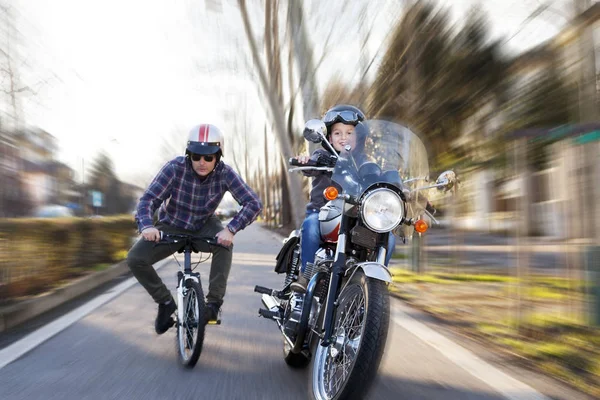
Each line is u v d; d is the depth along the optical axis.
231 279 10.85
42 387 4.44
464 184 11.88
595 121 5.99
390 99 12.88
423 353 5.54
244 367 4.99
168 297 5.32
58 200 11.60
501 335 6.12
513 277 10.35
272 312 4.87
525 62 9.75
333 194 3.84
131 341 5.91
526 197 7.04
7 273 7.62
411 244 11.12
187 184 5.14
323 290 4.19
